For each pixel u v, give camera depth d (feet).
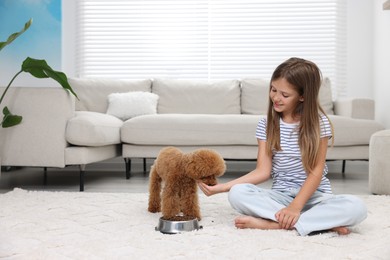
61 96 8.63
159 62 14.05
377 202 7.04
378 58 12.89
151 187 6.27
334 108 12.35
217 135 9.98
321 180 5.62
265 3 13.80
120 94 11.99
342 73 13.73
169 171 5.55
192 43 13.99
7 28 13.97
